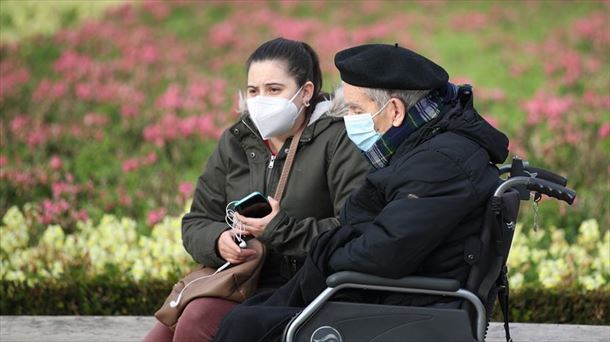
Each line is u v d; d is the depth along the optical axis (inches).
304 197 496.1
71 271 719.1
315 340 406.6
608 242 721.6
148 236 834.2
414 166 408.2
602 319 662.5
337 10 2005.4
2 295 701.3
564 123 1135.6
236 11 1999.3
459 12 1995.6
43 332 627.8
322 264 419.2
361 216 426.9
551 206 874.8
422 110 422.6
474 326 409.7
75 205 904.3
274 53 490.0
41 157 1088.8
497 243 415.2
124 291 697.6
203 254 498.9
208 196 519.8
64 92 1350.9
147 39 1761.8
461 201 402.0
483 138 417.4
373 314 406.0
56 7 2034.9
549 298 666.2
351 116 430.0
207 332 469.4
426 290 405.1
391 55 421.1
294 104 488.7
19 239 773.3
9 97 1322.6
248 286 483.2
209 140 1126.4
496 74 1521.9
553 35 1753.2
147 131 1112.8
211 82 1450.5
